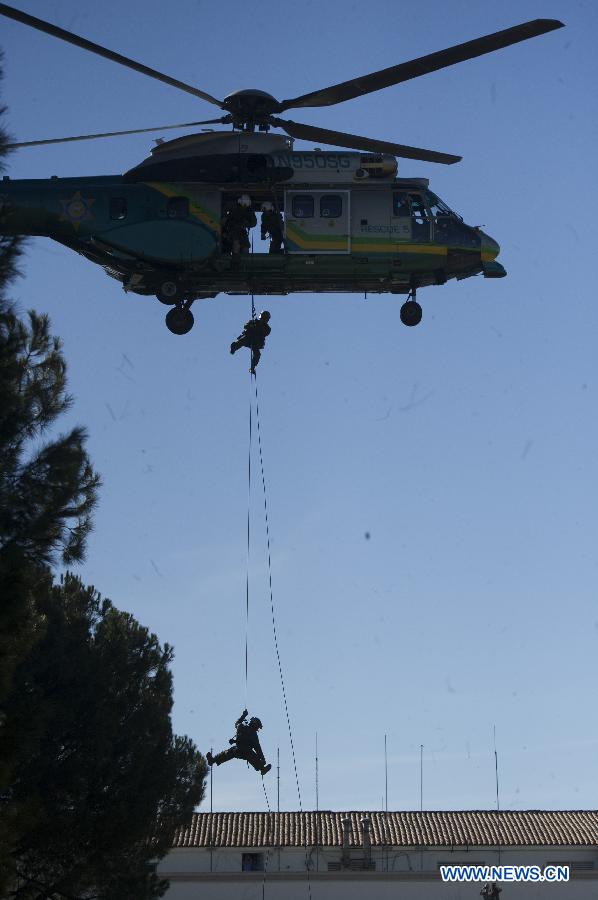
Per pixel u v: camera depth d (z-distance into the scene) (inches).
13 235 786.2
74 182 1098.7
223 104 1074.7
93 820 1026.1
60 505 820.0
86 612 1135.0
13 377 807.1
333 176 1082.7
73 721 1043.3
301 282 1108.5
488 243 1112.2
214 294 1129.4
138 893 1062.4
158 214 1082.7
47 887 1021.8
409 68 1001.5
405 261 1095.0
